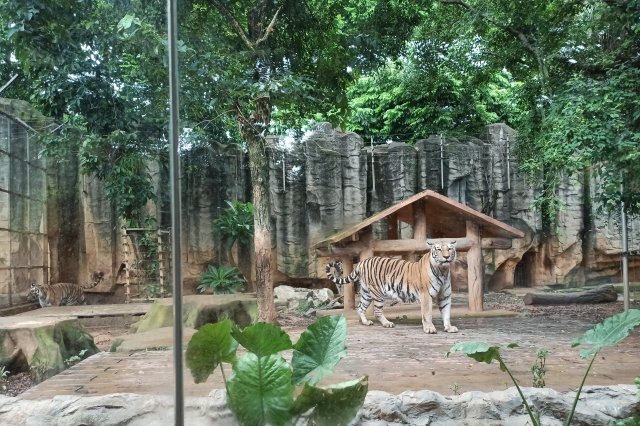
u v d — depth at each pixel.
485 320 7.82
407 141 14.58
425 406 3.23
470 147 13.88
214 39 5.84
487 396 3.28
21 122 9.59
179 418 2.39
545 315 8.38
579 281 14.13
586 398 3.35
